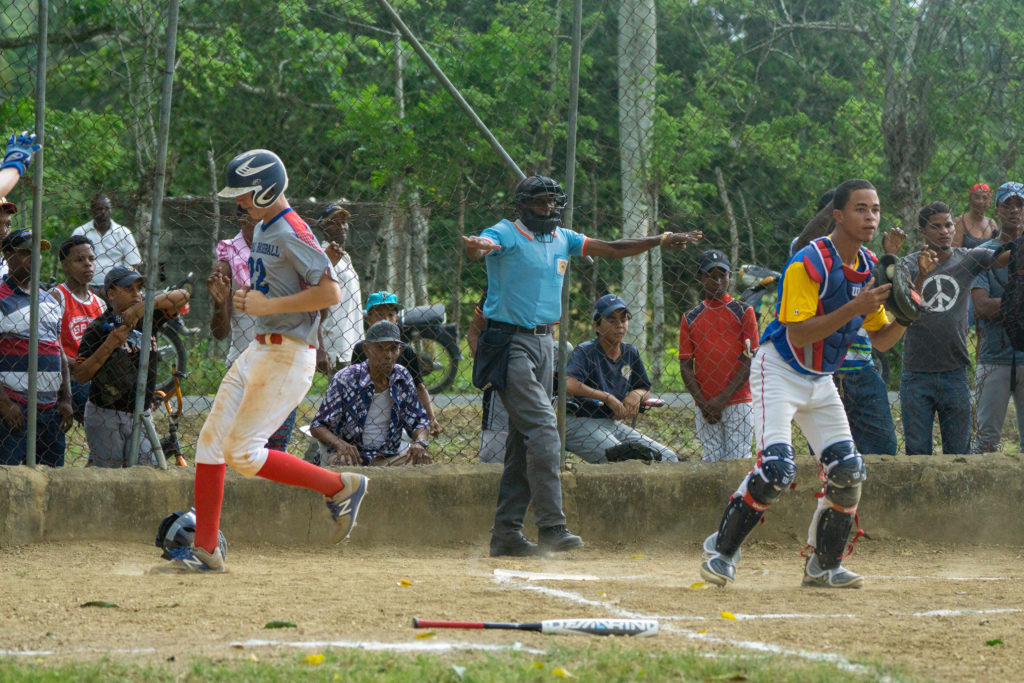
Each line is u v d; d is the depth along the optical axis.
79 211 23.64
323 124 56.56
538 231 17.38
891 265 14.16
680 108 46.78
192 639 10.83
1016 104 28.86
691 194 37.47
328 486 15.17
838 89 47.44
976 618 12.41
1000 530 19.91
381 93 53.88
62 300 19.94
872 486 19.84
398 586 14.07
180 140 56.16
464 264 24.81
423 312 26.38
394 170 39.66
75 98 35.25
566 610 12.51
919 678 9.55
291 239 14.19
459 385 29.97
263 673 9.16
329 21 54.47
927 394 20.66
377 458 20.31
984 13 30.64
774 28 47.28
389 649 10.35
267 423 14.70
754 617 12.41
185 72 51.50
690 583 15.53
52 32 34.47
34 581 14.50
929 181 31.08
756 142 45.50
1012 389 20.92
